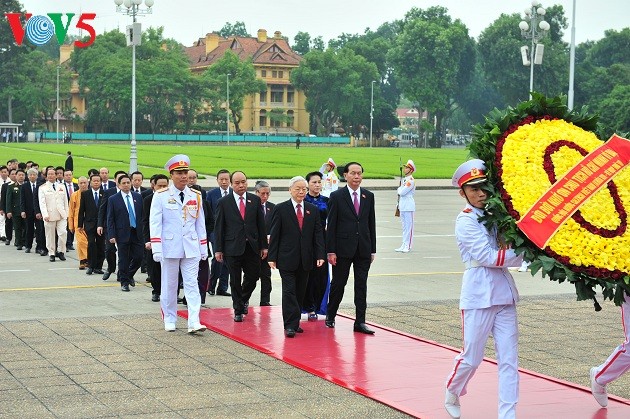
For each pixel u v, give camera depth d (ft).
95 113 437.17
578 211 28.37
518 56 420.77
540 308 51.39
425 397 32.35
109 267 62.95
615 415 30.32
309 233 44.19
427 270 67.92
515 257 28.37
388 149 390.42
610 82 434.71
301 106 488.85
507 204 28.22
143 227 53.67
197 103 437.17
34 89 419.13
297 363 37.42
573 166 28.68
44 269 67.97
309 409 30.91
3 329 44.09
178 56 443.73
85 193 65.51
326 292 46.91
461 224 28.96
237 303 46.98
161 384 34.06
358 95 467.93
